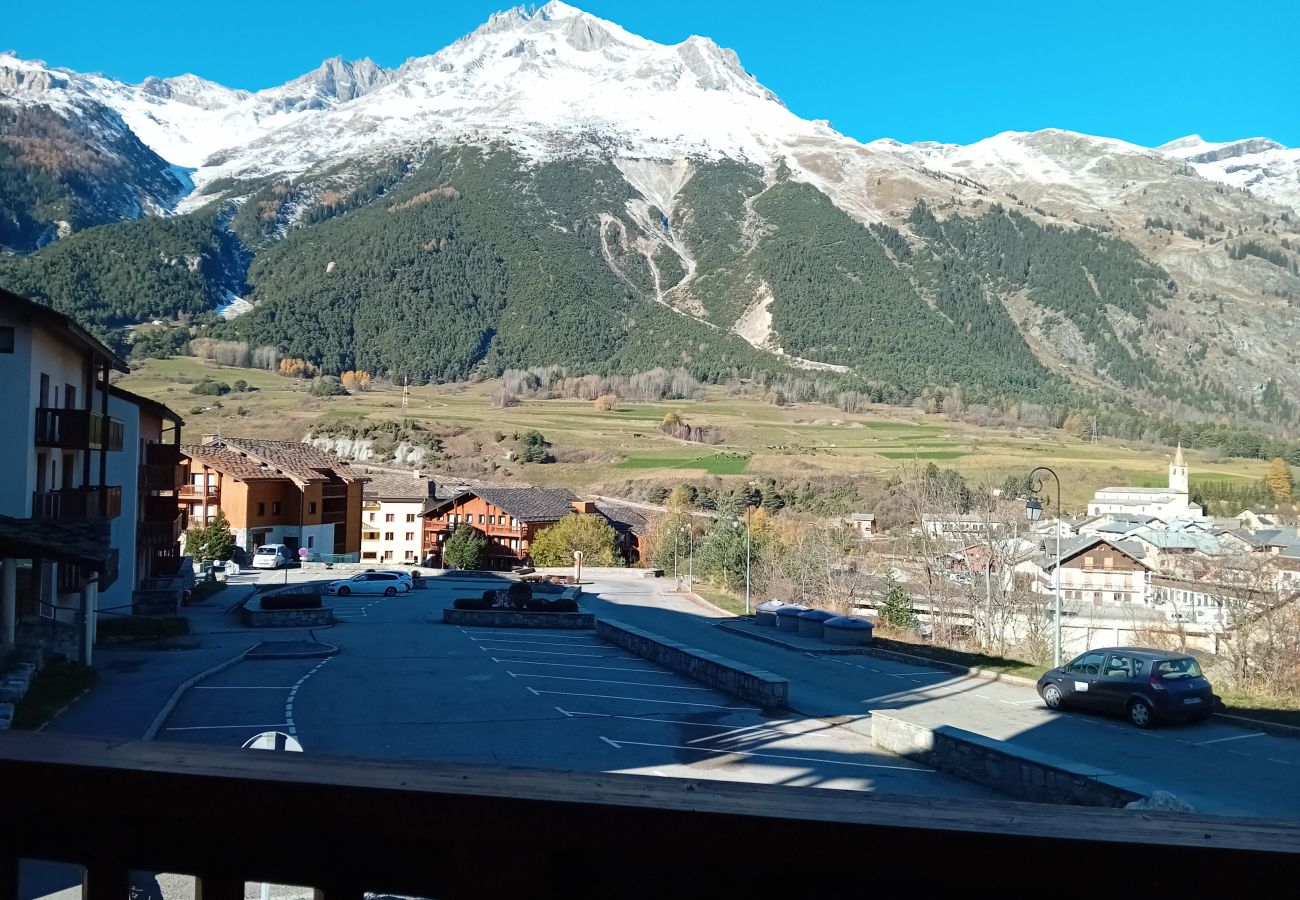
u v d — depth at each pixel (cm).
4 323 2392
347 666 2642
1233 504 9869
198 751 231
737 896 208
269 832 214
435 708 2041
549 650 3102
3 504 2358
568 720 1931
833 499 9381
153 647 2805
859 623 3356
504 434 13125
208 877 218
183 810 213
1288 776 1519
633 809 206
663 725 1903
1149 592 5450
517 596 4025
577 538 7656
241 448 7306
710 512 8769
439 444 12638
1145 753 1680
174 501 4081
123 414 3494
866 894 209
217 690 2191
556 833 208
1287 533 6022
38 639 2206
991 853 206
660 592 5909
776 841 207
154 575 4088
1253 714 1953
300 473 7256
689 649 2628
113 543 3459
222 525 6316
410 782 214
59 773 216
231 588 5072
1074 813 221
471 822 208
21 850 222
